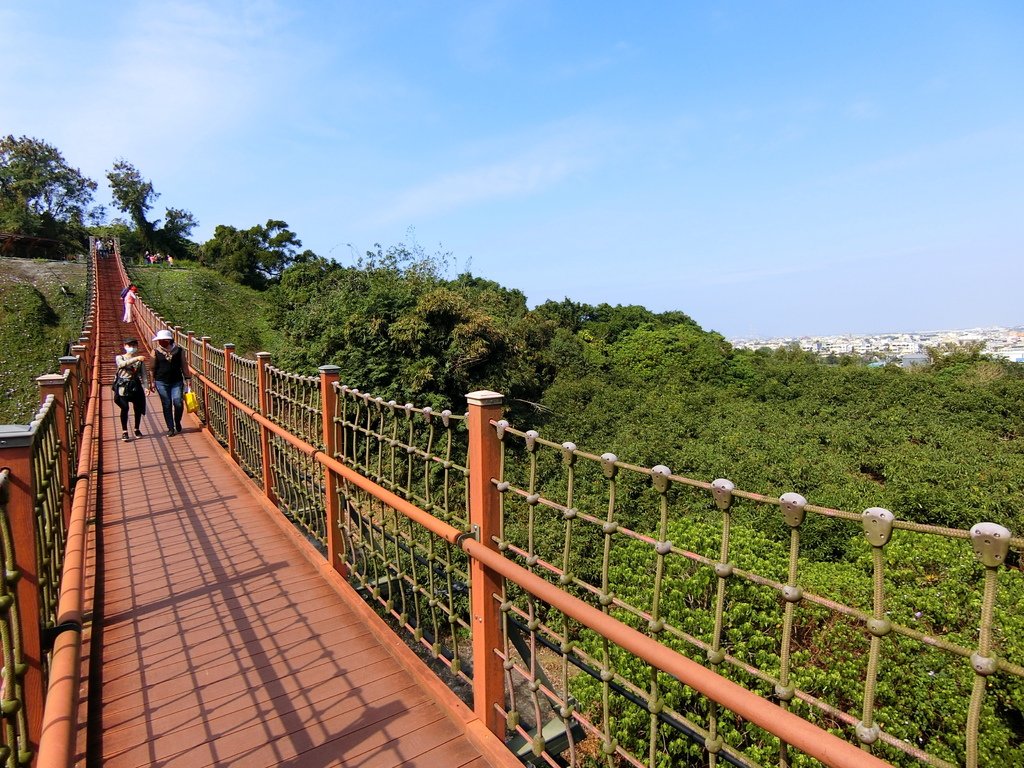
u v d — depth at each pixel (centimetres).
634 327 3566
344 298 1503
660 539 168
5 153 4916
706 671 149
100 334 1989
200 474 641
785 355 3844
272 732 250
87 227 5447
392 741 245
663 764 427
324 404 383
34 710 193
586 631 593
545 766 254
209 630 331
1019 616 553
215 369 805
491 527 237
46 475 273
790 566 136
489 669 240
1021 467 1291
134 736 248
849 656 495
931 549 722
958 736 431
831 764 118
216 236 4716
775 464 1302
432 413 268
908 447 1500
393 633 316
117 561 421
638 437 1566
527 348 1883
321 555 417
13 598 161
